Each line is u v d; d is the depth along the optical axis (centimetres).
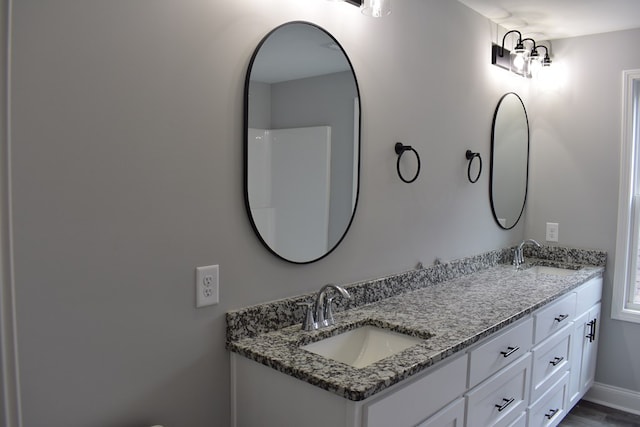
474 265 279
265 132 161
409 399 139
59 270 117
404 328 174
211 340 151
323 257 186
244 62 155
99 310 125
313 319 171
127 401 132
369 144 206
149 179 133
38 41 111
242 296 159
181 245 141
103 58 122
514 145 318
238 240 157
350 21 193
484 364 176
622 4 255
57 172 115
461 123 264
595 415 298
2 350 61
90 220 122
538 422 231
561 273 314
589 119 312
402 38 221
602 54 306
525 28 299
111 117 124
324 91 182
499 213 306
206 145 146
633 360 304
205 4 143
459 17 257
